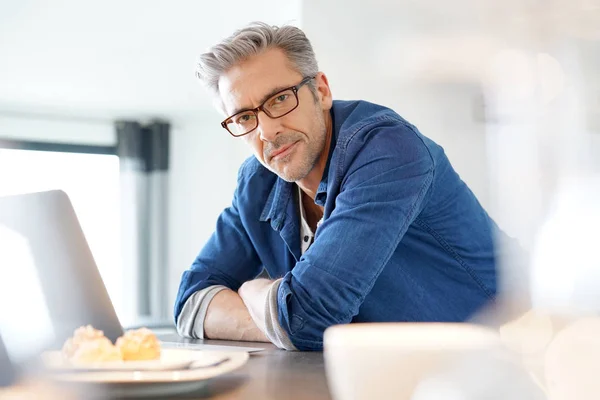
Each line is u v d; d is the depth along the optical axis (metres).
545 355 0.31
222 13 4.45
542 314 0.32
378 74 2.93
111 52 5.14
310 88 1.41
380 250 1.21
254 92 1.38
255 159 1.67
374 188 1.24
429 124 2.79
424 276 1.46
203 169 6.84
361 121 1.35
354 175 1.28
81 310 0.77
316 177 1.48
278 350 1.14
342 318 1.18
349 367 0.35
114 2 4.28
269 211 1.59
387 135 1.29
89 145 6.62
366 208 1.22
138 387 0.62
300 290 1.17
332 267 1.18
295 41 1.39
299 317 1.16
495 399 0.31
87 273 0.78
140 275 6.57
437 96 2.73
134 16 4.50
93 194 6.59
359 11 2.98
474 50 2.55
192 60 5.34
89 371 0.65
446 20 2.65
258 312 1.27
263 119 1.39
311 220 1.59
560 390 0.31
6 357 0.66
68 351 0.69
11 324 0.67
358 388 0.35
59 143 6.53
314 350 1.16
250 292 1.34
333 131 1.46
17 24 4.59
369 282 1.20
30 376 0.65
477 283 1.50
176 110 6.60
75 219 0.78
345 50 3.03
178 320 1.50
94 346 0.68
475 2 2.47
